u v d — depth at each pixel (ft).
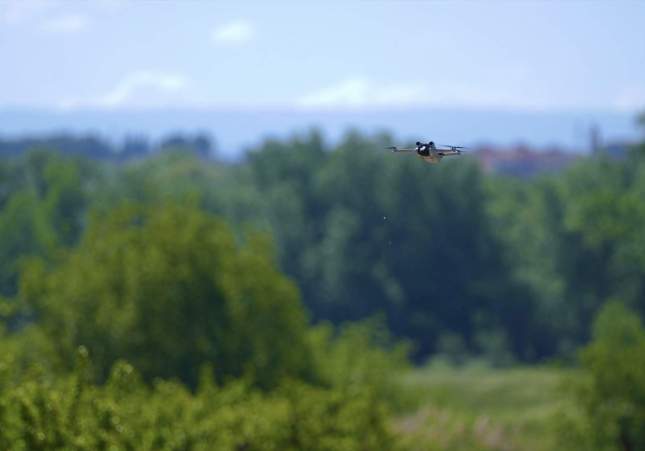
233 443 377.50
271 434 388.98
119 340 568.00
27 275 581.53
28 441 272.92
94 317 569.64
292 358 612.29
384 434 423.23
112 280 581.12
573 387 536.42
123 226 637.30
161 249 598.75
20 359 531.09
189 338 583.58
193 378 578.66
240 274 605.31
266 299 605.73
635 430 515.50
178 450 350.23
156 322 574.15
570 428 536.01
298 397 420.36
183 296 585.63
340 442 400.88
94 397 301.43
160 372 571.28
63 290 576.61
